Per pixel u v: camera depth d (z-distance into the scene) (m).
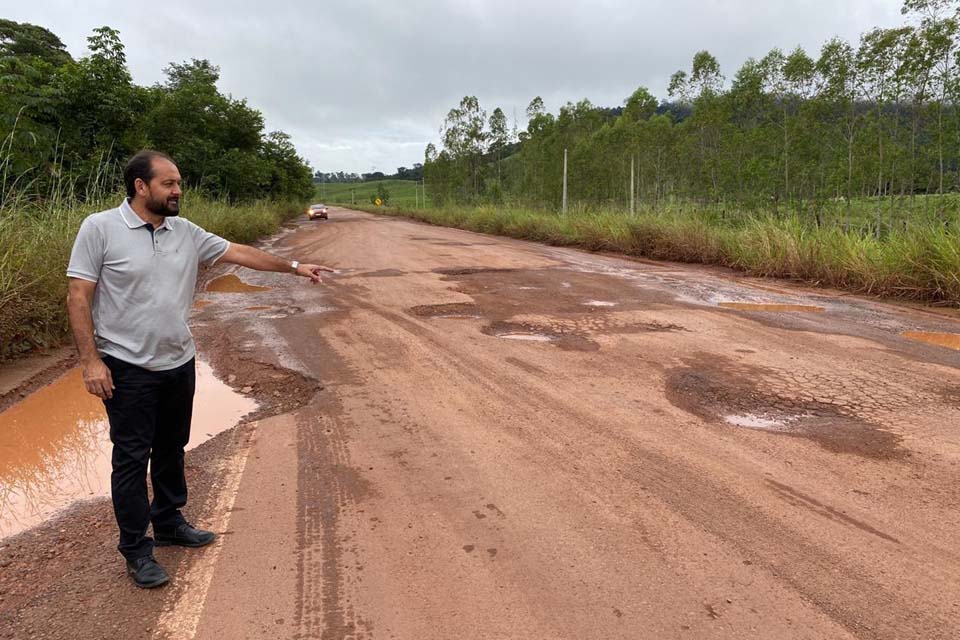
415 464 3.70
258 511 3.16
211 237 2.91
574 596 2.47
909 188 15.42
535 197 31.39
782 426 4.24
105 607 2.43
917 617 2.34
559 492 3.34
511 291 9.79
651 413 4.50
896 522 3.02
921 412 4.46
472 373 5.51
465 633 2.26
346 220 41.72
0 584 2.60
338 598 2.46
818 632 2.26
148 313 2.54
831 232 11.31
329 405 4.74
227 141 26.83
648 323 7.43
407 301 8.99
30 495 3.44
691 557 2.73
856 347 6.25
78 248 2.45
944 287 8.63
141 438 2.57
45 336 6.25
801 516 3.08
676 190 23.75
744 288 10.06
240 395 5.05
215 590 2.53
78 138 13.81
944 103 13.38
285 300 9.15
